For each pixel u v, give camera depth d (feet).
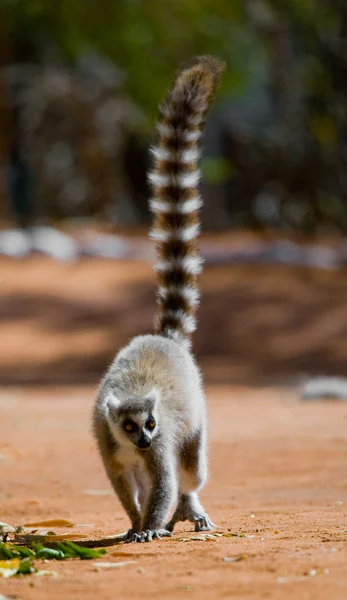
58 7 132.67
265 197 141.59
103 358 80.94
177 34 136.46
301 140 139.44
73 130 135.54
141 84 137.18
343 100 137.59
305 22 136.98
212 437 42.91
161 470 24.08
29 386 68.95
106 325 87.15
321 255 103.45
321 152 138.72
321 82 137.28
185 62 29.63
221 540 22.49
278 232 130.82
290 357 81.25
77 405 56.08
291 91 138.92
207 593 16.72
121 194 145.48
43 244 104.53
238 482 33.58
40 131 135.74
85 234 116.26
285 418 48.96
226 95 138.41
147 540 23.08
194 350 83.15
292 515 26.73
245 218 141.69
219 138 142.92
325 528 23.73
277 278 96.37
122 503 24.64
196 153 29.27
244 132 143.33
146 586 17.46
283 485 32.86
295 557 19.35
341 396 57.82
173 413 24.79
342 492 31.30
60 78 135.74
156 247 28.66
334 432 43.70
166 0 134.00
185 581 17.71
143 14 134.82
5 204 124.88
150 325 87.25
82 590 17.35
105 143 136.15
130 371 25.38
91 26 135.03
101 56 140.46
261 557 19.58
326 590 16.52
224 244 111.55
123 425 23.89
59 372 77.00
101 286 94.89
